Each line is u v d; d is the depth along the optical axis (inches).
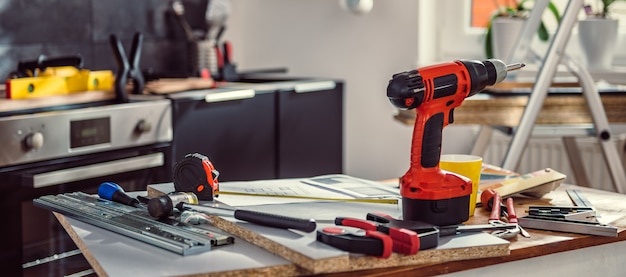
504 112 107.2
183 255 52.1
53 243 112.6
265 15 184.2
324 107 156.8
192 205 62.0
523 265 57.5
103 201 67.7
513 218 62.3
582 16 147.3
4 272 108.7
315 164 155.8
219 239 54.5
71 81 121.8
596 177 140.2
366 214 60.7
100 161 118.1
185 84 137.3
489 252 54.2
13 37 138.6
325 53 175.8
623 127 114.3
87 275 109.7
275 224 55.3
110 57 155.3
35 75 120.3
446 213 58.0
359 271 50.8
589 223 60.9
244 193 68.3
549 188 72.4
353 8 155.6
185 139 131.3
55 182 110.4
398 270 51.5
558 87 114.7
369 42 168.6
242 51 187.0
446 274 53.9
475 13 160.9
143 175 125.3
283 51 182.2
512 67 60.6
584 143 140.9
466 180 59.3
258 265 49.9
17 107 112.7
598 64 132.3
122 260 51.3
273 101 145.8
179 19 164.9
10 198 108.3
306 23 177.8
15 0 138.4
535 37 148.9
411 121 108.3
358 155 173.9
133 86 134.5
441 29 165.3
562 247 58.2
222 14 165.5
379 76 167.8
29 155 109.3
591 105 102.5
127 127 122.0
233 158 139.4
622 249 61.8
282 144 148.1
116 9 155.6
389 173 168.4
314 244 51.4
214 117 135.5
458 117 106.9
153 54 163.2
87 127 116.1
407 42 162.7
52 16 144.4
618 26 133.0
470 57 161.0
